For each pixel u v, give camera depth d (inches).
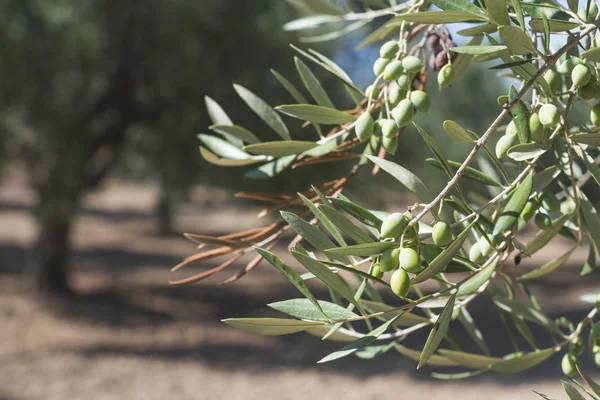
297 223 22.4
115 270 493.4
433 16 22.9
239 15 301.7
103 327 333.1
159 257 594.2
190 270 527.5
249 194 30.9
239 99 308.5
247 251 30.2
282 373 279.0
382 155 29.8
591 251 30.2
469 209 22.6
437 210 21.8
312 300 22.0
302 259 21.6
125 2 292.8
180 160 340.8
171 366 279.1
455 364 30.5
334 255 22.7
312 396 251.0
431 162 23.8
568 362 29.9
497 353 315.9
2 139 329.4
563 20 23.4
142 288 436.1
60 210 349.1
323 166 307.3
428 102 26.7
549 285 510.0
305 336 341.1
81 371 262.4
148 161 398.0
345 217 22.1
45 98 315.6
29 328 312.8
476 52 22.8
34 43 290.7
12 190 1155.3
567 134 23.9
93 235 690.8
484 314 401.4
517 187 23.5
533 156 23.3
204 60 314.2
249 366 286.5
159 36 311.9
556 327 30.5
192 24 301.0
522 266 570.6
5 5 272.8
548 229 26.1
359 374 281.3
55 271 383.9
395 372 285.3
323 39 39.8
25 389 236.4
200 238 30.0
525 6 24.2
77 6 304.8
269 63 312.2
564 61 24.9
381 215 23.1
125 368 271.3
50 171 342.6
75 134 342.3
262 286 481.1
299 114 28.9
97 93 353.1
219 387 256.2
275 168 31.2
